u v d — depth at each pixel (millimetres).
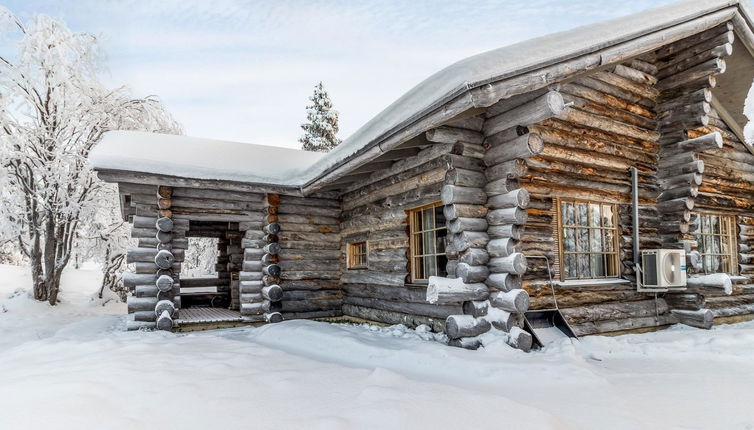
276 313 8273
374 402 3012
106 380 3553
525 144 4887
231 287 11039
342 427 2615
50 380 3514
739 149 8125
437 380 4027
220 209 8406
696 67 6574
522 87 4383
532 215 5609
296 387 3467
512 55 4332
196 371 3953
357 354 5066
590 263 6195
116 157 7184
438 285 5000
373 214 7855
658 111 7008
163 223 7660
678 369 4352
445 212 5395
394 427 2637
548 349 4926
